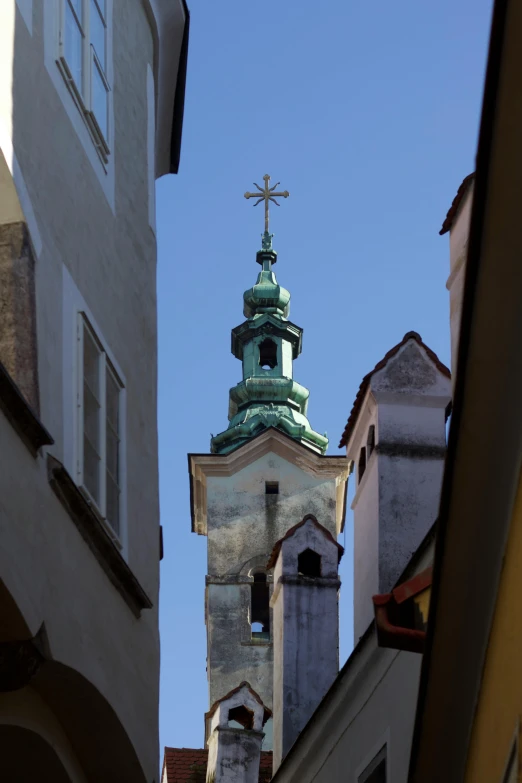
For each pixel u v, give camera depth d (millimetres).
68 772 16094
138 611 17781
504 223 10719
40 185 16281
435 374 25938
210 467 67812
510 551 11617
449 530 12375
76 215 17562
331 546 29219
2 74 15625
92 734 16438
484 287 11008
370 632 21062
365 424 26516
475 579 12539
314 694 27969
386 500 24938
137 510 18891
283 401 76375
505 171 10523
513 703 11531
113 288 18844
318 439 74250
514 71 10141
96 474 17125
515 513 11430
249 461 68250
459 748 14172
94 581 16094
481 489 11945
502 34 10016
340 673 22734
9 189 15352
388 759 20609
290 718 27766
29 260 15312
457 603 12852
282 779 26578
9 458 13711
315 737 24500
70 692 15570
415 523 24797
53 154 16969
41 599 14219
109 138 19562
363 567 25719
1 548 13273
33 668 14094
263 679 62344
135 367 19531
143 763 17359
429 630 13234
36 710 15516
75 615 15266
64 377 16125
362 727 22328
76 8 18750
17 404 13672
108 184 19297
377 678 21609
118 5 20906
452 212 22828
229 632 63469
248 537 66688
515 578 11445
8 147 15336
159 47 23031
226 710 30922
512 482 11508
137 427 19344
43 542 14461
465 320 11227
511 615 11609
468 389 11508
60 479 14859
